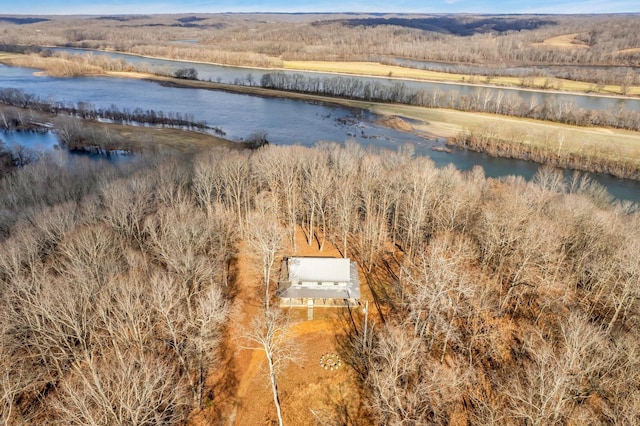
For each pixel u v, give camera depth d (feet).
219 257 191.42
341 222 224.53
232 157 268.00
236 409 140.97
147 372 110.63
